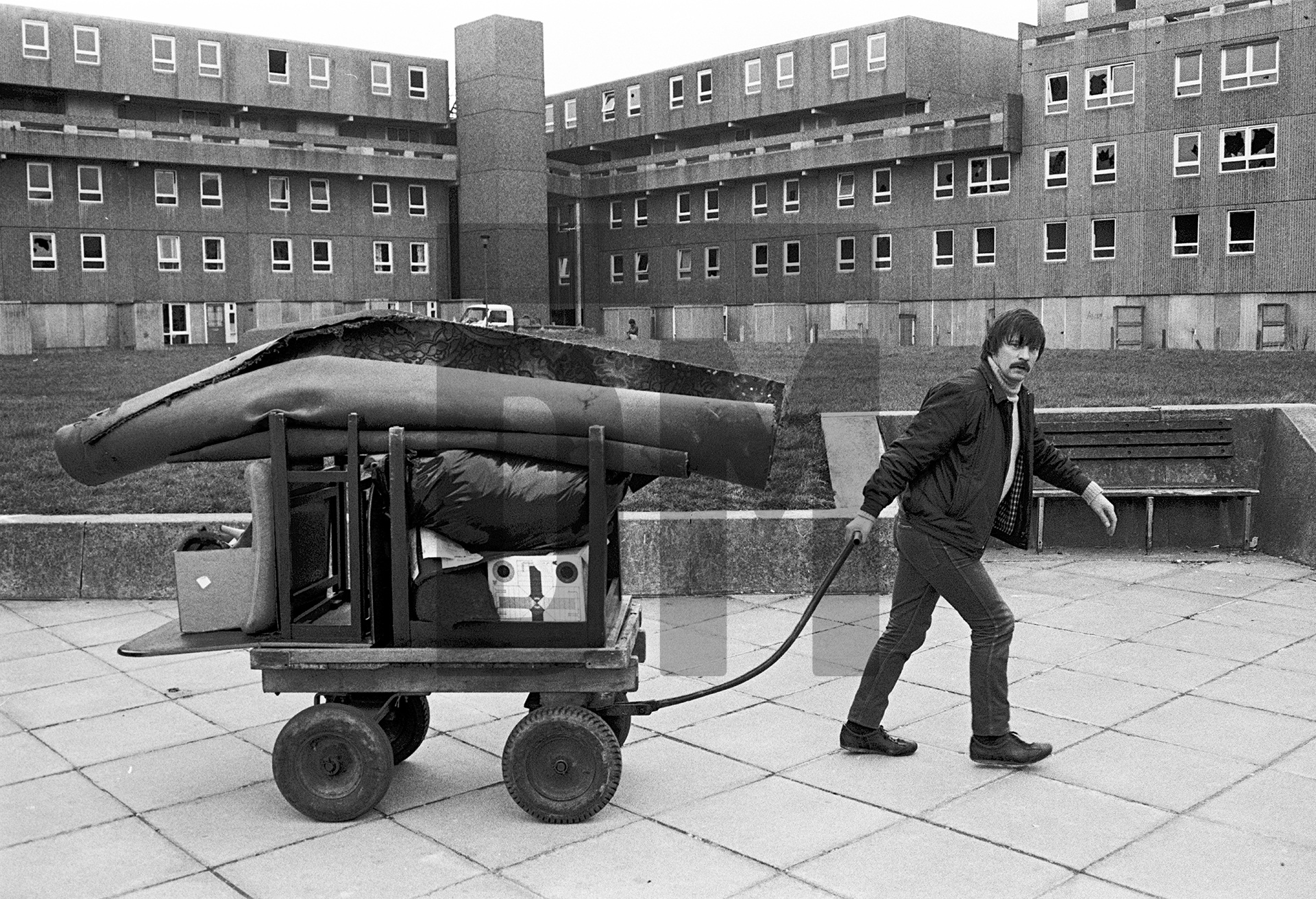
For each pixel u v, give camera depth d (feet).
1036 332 15.57
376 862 13.71
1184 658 21.36
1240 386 51.11
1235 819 14.53
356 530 14.56
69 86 187.52
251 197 194.39
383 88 213.66
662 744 17.54
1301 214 131.95
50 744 17.87
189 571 15.29
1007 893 12.69
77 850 14.16
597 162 242.99
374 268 207.00
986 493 15.85
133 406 14.97
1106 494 30.89
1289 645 22.12
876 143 165.99
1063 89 149.38
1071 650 22.02
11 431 52.44
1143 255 144.15
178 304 188.75
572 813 14.58
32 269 177.27
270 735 18.21
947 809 14.99
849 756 16.93
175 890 13.07
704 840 14.17
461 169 210.18
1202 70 137.28
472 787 15.97
